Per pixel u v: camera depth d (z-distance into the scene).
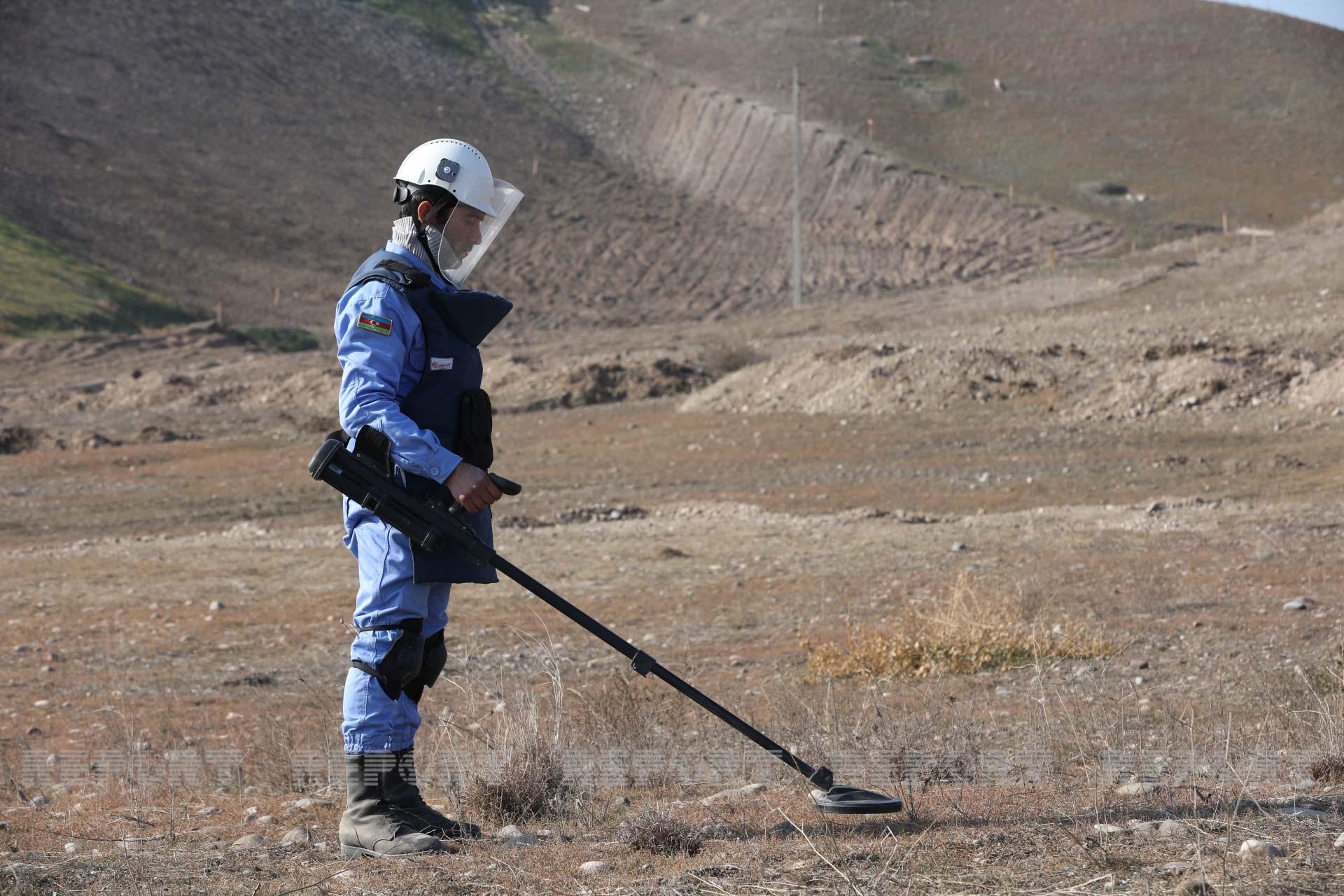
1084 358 37.81
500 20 168.25
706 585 16.34
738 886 3.52
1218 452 28.33
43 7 126.25
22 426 43.88
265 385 51.88
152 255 90.25
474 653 12.00
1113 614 11.95
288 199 104.56
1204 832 3.87
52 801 6.00
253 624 14.89
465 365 4.38
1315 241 56.41
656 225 105.06
